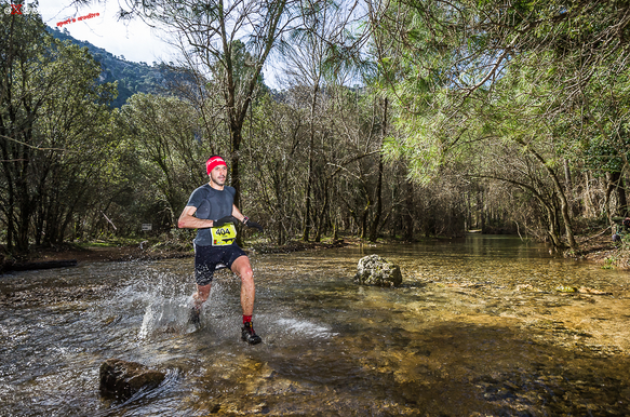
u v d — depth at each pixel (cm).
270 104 1861
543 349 265
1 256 833
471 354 255
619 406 180
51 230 1906
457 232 3281
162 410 179
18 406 184
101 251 1566
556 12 268
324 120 1831
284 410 178
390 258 1133
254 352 262
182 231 1634
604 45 298
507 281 617
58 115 1688
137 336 303
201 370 229
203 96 1416
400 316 368
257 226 357
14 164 1412
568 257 1135
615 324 334
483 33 293
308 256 1219
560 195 1156
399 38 276
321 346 275
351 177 2444
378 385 206
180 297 472
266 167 1847
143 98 1864
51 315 377
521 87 366
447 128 377
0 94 1202
